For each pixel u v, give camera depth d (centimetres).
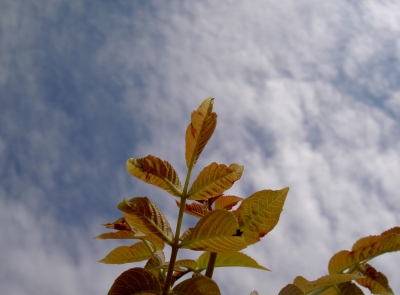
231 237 42
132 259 56
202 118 47
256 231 49
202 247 44
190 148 47
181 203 46
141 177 47
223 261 52
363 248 56
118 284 42
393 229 60
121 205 43
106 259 56
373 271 56
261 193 50
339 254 57
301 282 55
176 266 49
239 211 50
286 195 49
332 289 55
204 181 47
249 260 51
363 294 54
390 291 54
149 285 42
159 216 45
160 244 52
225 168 47
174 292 42
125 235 56
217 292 42
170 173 47
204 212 54
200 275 43
